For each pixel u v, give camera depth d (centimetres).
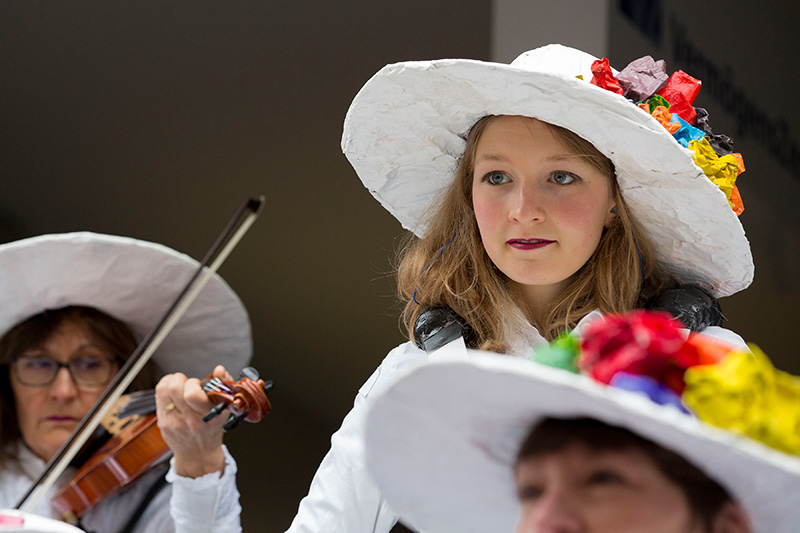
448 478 189
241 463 691
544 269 319
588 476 157
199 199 693
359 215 703
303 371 716
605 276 336
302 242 705
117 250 389
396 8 668
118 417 386
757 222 846
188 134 683
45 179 679
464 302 351
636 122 292
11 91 668
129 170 683
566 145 316
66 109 672
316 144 693
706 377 151
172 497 359
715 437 137
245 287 707
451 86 324
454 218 364
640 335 161
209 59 674
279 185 696
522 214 315
